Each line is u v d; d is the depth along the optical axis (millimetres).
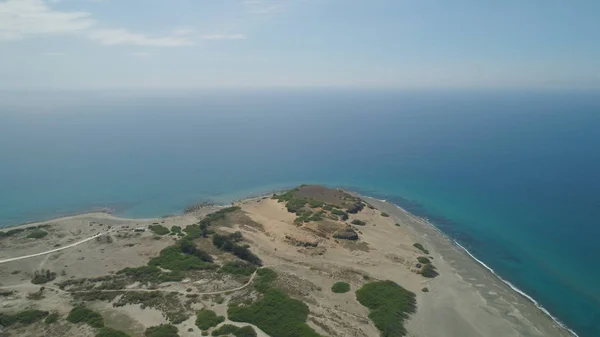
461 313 63344
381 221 106812
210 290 66312
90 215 117438
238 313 57625
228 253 83188
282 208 112000
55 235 97750
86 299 63969
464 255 87438
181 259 78625
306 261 80938
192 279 70625
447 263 82875
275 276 71688
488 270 80000
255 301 61656
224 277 71375
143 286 68250
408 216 113875
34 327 55906
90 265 78562
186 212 121312
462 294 69625
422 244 93000
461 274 77750
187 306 60781
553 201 115500
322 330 54781
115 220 111875
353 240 91500
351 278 73375
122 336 51750
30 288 69062
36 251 87062
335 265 79125
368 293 66562
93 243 90812
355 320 58906
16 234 98500
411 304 64875
